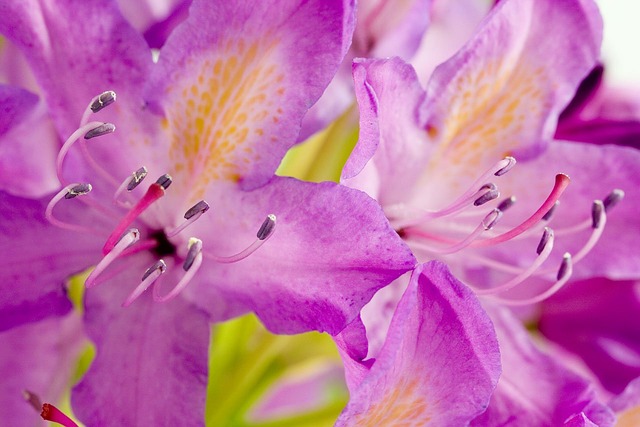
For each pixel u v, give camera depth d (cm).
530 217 25
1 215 25
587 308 28
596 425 24
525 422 25
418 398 24
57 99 25
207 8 24
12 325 25
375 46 26
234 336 29
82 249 25
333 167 28
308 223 24
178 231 25
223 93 24
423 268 23
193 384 25
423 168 26
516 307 28
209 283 25
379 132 24
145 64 25
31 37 25
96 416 24
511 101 26
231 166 25
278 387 32
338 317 23
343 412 23
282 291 24
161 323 25
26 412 26
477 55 25
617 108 28
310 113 26
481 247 26
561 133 27
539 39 26
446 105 26
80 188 25
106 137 25
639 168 26
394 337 23
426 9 27
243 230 25
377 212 23
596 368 28
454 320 23
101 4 25
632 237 26
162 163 25
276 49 24
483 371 24
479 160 26
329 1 24
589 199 26
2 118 25
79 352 27
